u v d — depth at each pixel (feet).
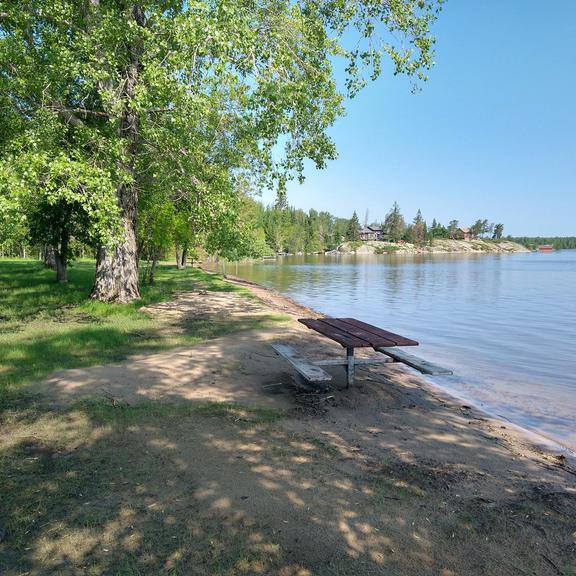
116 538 9.98
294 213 524.52
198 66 32.86
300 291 95.55
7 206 29.63
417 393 23.53
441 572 9.21
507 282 121.49
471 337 44.73
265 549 9.71
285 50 34.12
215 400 19.19
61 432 15.47
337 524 10.68
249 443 15.03
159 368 23.61
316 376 19.17
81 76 37.14
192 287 71.92
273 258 381.40
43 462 13.38
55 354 26.18
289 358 22.35
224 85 32.99
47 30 38.34
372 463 14.05
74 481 12.32
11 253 201.16
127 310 42.75
